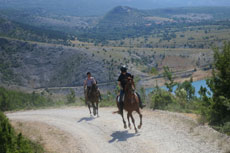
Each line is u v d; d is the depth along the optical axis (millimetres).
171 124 12133
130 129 12273
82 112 18562
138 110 11672
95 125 13781
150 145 9766
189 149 8922
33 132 13094
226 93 11461
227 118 10727
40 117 18188
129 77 11469
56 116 17875
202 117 11727
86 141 11172
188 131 10766
